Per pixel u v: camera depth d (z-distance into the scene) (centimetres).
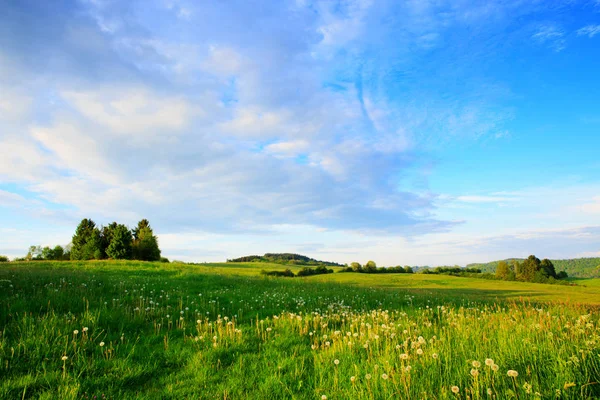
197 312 1030
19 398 468
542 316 927
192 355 659
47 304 926
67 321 773
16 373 541
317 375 562
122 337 708
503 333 698
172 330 838
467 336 716
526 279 7975
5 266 2295
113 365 592
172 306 1121
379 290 2227
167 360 640
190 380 551
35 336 662
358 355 645
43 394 472
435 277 5894
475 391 415
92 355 617
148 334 799
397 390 452
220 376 572
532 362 513
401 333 816
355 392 468
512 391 412
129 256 6050
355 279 4912
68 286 1251
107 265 2866
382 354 628
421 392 441
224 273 2941
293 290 1773
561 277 9412
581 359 484
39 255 6925
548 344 578
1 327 720
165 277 2097
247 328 873
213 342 727
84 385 510
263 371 594
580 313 1066
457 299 1736
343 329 871
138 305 1055
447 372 507
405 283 4297
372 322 927
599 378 435
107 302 1034
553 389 415
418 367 531
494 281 5128
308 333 851
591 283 7488
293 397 476
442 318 1044
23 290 1088
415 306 1374
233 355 674
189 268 3050
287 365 617
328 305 1306
